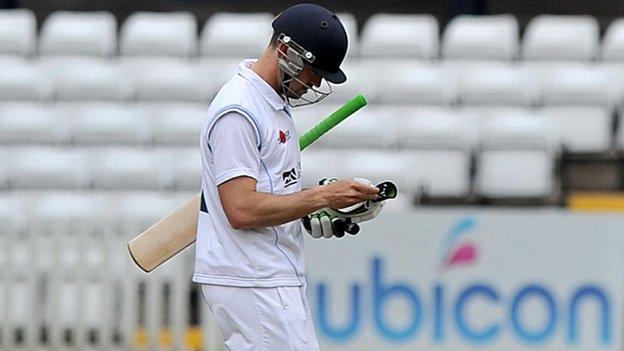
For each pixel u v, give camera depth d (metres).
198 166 33.88
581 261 26.33
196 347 27.91
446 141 34.41
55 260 27.56
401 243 26.47
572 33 38.59
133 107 36.31
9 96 37.25
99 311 27.52
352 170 32.66
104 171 34.12
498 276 26.44
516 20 43.97
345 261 26.55
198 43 42.19
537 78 36.69
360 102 15.24
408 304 26.50
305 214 14.16
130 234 27.50
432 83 36.41
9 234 28.00
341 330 26.62
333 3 44.19
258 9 44.19
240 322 14.52
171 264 27.03
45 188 34.31
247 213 14.11
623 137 35.06
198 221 14.91
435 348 26.52
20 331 27.84
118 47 41.81
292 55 14.16
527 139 34.03
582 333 26.34
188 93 36.88
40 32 44.59
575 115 34.97
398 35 38.66
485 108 35.91
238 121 14.20
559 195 34.25
